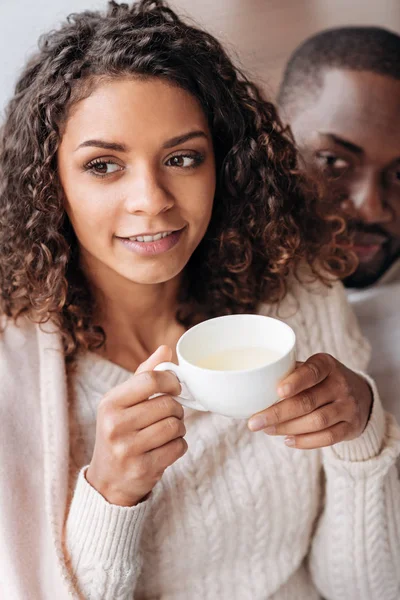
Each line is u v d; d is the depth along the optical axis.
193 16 1.29
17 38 1.28
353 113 1.31
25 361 0.99
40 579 0.90
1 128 1.04
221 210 1.08
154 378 0.75
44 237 0.97
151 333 1.11
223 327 0.79
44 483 0.94
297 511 1.06
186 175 0.90
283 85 1.32
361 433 0.96
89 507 0.85
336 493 1.03
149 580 1.02
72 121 0.87
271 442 1.04
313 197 1.17
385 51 1.28
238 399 0.68
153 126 0.85
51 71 0.89
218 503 1.01
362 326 1.43
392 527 1.04
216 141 1.02
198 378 0.68
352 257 1.25
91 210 0.89
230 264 1.11
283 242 1.10
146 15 0.94
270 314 1.14
